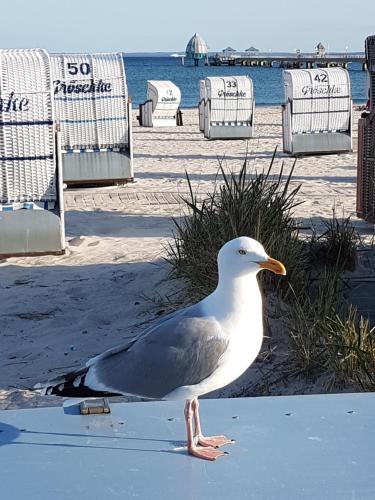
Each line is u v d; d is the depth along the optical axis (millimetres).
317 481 2004
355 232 7422
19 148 7684
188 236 6047
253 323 2246
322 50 103250
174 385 2191
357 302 5383
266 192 6109
